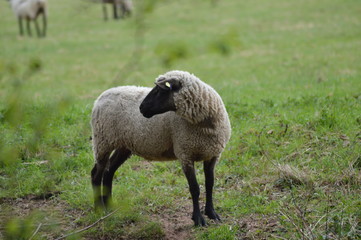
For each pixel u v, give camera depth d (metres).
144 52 79.12
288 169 25.69
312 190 23.73
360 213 20.38
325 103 37.75
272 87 50.53
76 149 32.69
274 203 23.12
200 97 21.11
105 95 24.55
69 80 64.81
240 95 45.81
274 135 31.83
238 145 31.28
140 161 31.11
